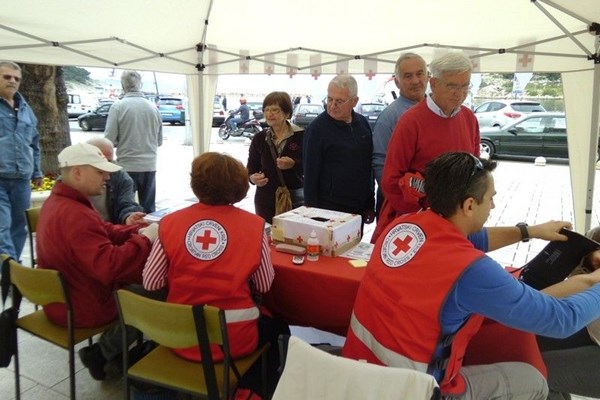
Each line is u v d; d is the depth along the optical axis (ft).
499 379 4.81
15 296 6.86
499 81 69.97
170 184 26.86
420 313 4.20
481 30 11.59
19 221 12.07
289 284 6.44
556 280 5.64
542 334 4.31
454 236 4.36
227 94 73.10
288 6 11.48
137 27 11.85
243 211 6.03
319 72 13.92
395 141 7.55
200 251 5.68
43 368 8.21
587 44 10.43
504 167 34.09
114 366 8.16
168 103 66.49
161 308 5.28
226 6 11.66
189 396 6.89
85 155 6.65
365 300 4.76
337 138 8.92
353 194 9.16
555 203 22.82
